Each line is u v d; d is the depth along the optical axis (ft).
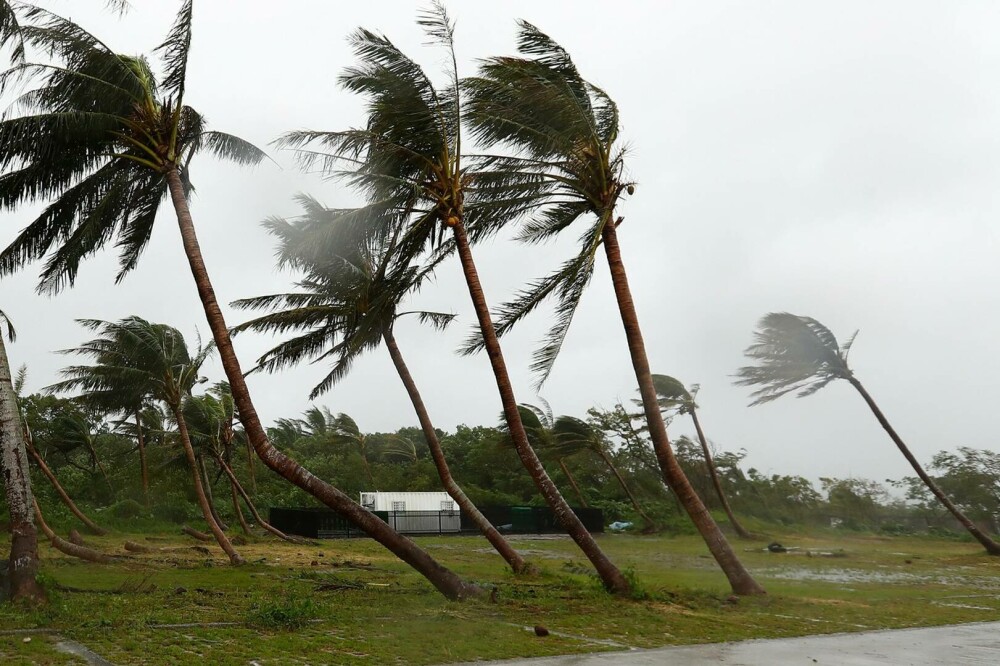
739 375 109.81
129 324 81.25
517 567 61.41
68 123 41.57
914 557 97.30
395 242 49.93
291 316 64.18
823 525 172.45
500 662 25.95
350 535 135.13
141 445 130.52
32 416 128.67
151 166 44.80
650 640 31.40
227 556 83.82
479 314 48.47
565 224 54.60
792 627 36.04
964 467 168.86
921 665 26.30
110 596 41.47
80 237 47.65
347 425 184.65
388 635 30.66
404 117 46.16
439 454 63.57
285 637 29.48
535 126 49.78
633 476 179.22
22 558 36.29
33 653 25.43
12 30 41.16
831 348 102.32
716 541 47.88
